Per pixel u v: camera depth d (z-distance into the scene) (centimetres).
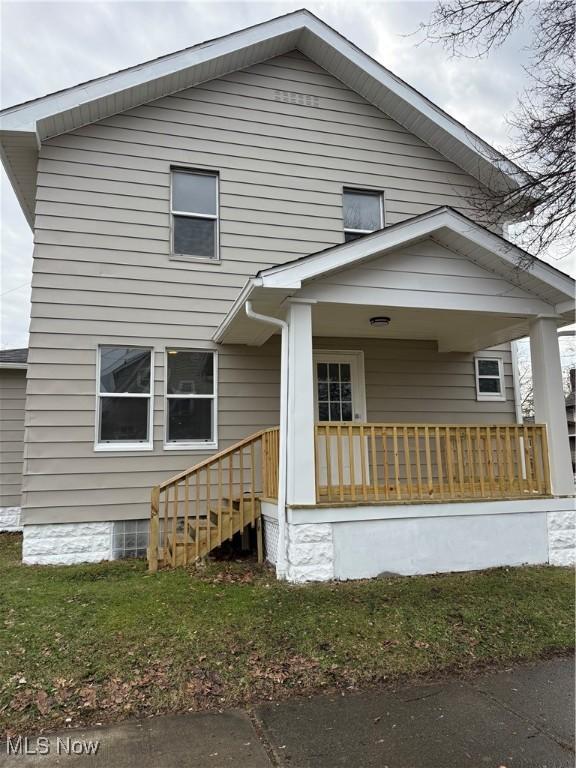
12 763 266
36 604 478
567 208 510
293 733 294
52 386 691
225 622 432
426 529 581
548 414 645
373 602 479
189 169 784
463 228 592
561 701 329
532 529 620
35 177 795
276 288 538
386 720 307
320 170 843
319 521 547
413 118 880
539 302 653
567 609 476
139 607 467
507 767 262
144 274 745
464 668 376
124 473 709
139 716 311
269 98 831
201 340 761
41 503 673
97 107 735
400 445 841
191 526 676
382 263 595
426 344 893
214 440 755
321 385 834
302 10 814
